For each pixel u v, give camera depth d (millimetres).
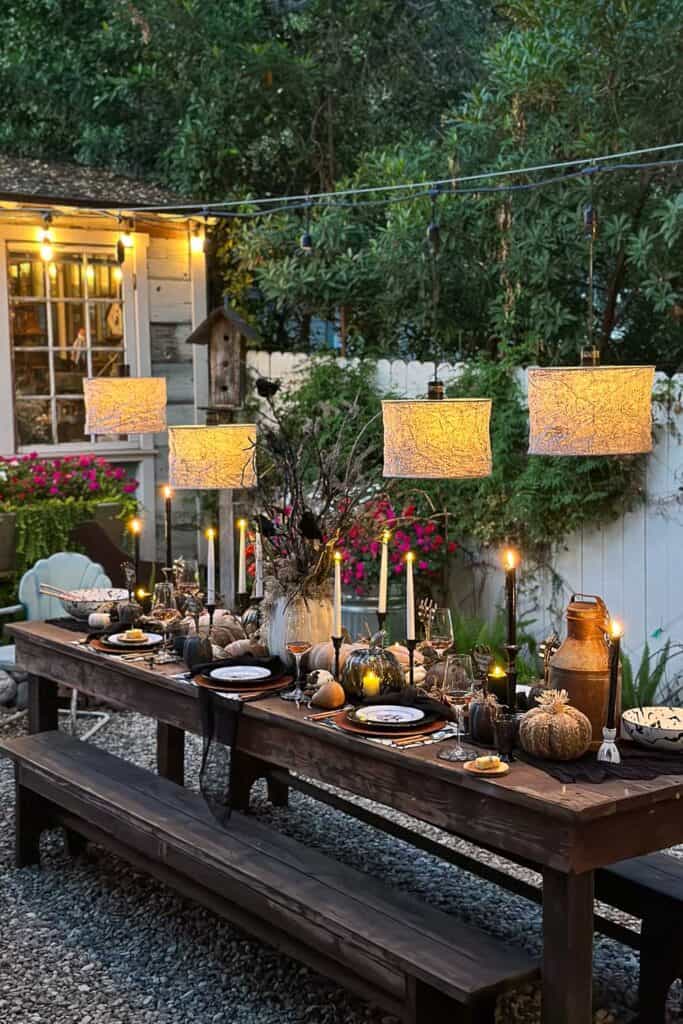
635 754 3156
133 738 6172
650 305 7957
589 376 3766
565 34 7223
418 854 4734
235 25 9773
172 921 4180
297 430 7965
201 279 8867
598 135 7191
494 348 8453
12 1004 3609
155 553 8797
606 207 7277
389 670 3742
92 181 8961
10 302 8125
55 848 4887
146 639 4570
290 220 8789
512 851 2949
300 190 10172
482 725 3277
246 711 3723
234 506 6332
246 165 9852
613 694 3086
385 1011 3543
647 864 3541
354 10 9773
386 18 9992
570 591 6898
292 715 3580
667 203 6551
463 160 8188
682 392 6336
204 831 3836
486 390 7234
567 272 7508
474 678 3490
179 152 9625
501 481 7039
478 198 7840
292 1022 3500
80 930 4121
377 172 8922
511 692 3287
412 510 7051
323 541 4062
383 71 10219
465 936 3109
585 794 2854
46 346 8312
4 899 4387
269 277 8609
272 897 3402
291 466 4098
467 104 8461
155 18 9586
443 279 8016
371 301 8758
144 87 10297
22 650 5074
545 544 6988
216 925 4137
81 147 10953
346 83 9984
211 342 6156
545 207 7398
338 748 3461
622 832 2889
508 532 7066
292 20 10109
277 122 9805
